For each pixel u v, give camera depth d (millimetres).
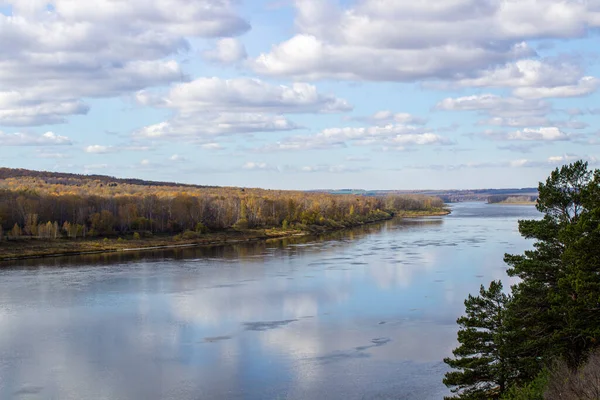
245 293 73875
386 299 68688
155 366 45344
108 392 40094
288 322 58469
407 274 86500
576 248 29859
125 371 44250
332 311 63000
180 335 54156
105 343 51750
